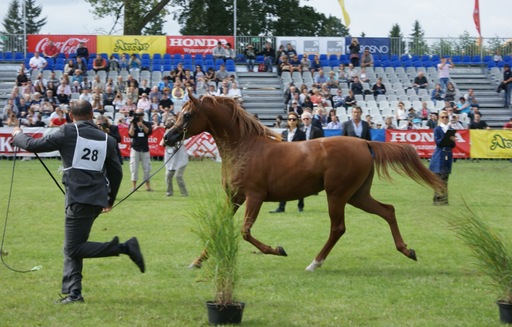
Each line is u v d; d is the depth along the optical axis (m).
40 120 23.12
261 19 45.50
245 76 30.17
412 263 8.42
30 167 20.70
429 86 30.16
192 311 6.25
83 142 6.35
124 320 5.96
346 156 7.96
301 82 29.36
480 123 24.64
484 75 31.70
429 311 6.30
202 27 45.16
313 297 6.79
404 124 24.89
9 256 8.59
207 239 5.88
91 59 30.47
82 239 6.38
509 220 11.72
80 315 6.09
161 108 24.33
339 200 8.00
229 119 8.17
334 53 33.09
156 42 31.77
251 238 8.05
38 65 28.77
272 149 8.09
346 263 8.42
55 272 7.75
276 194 8.07
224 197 6.12
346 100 26.56
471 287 7.20
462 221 6.21
